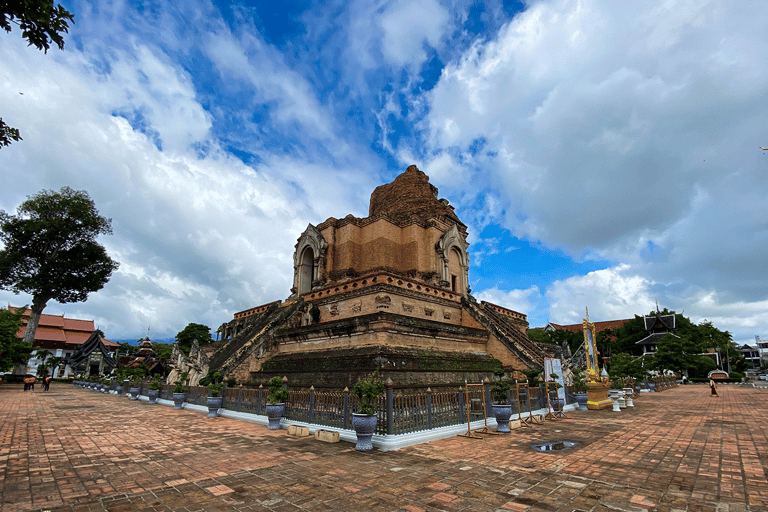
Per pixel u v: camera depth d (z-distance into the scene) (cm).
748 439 1242
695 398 2995
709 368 6175
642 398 3009
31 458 996
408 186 3609
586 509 649
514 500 688
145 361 4806
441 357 2089
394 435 1114
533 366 2345
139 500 695
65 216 4603
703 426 1514
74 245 4697
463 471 864
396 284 2327
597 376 2280
